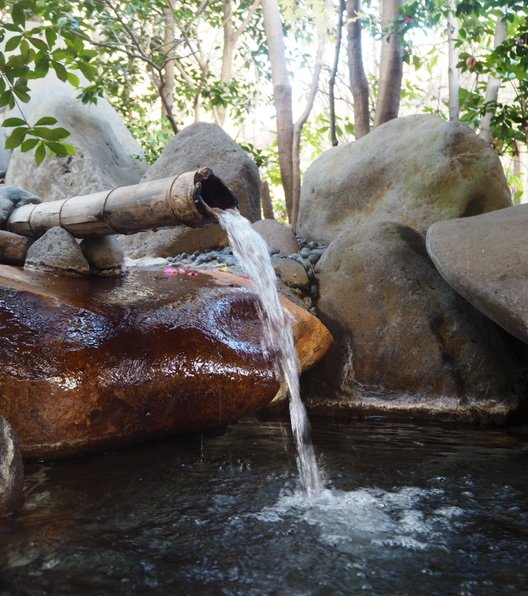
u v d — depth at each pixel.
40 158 3.85
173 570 2.43
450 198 5.79
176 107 13.67
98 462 3.61
